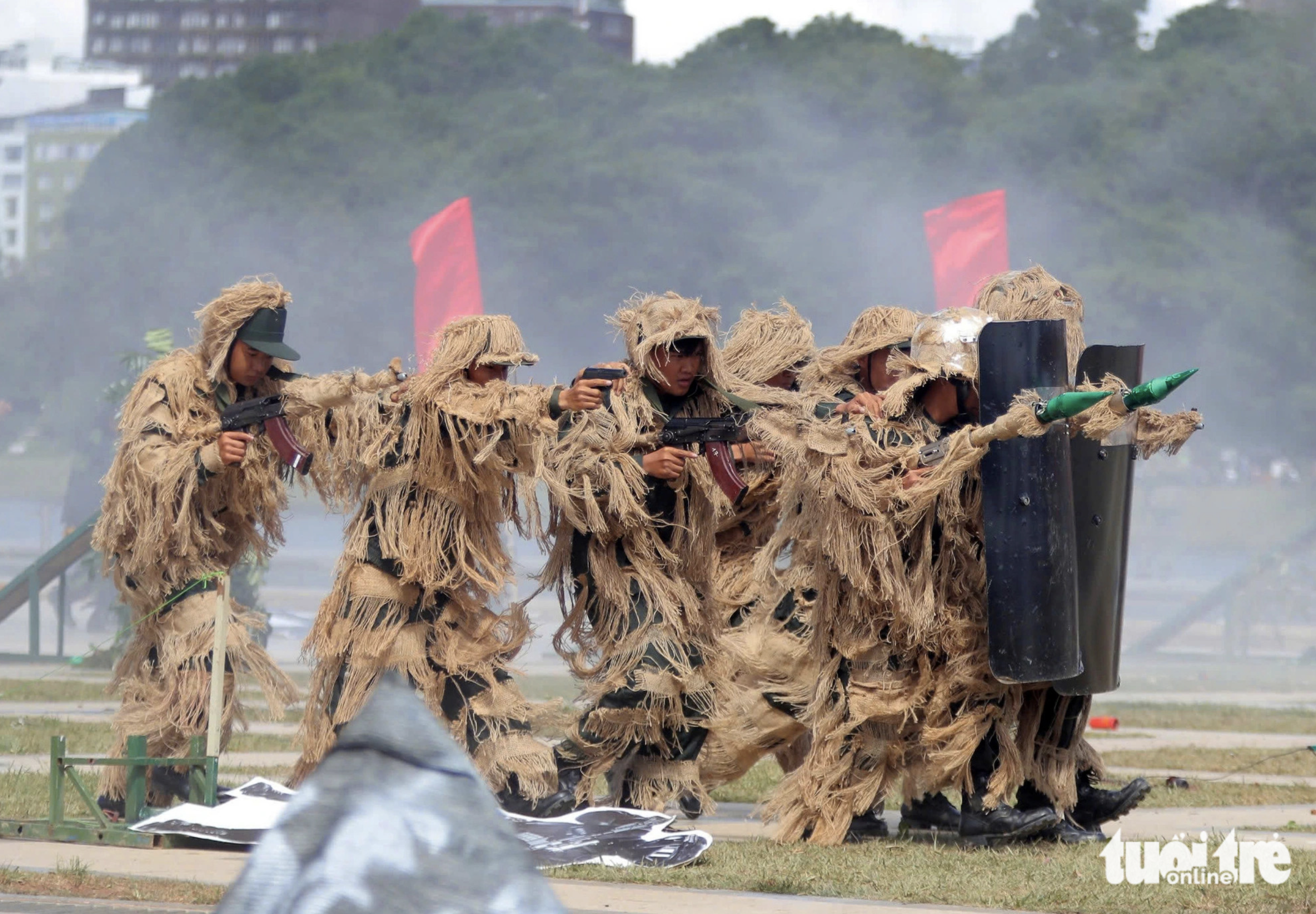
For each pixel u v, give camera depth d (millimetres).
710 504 25516
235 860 22359
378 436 25547
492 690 25656
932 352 25328
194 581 26141
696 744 25609
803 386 28781
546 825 23984
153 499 25859
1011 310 26562
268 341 26516
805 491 24766
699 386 25641
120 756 26016
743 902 19250
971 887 20344
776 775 35781
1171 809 30375
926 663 25000
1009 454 24266
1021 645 24219
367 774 5516
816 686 25641
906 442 25188
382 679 5883
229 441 25344
